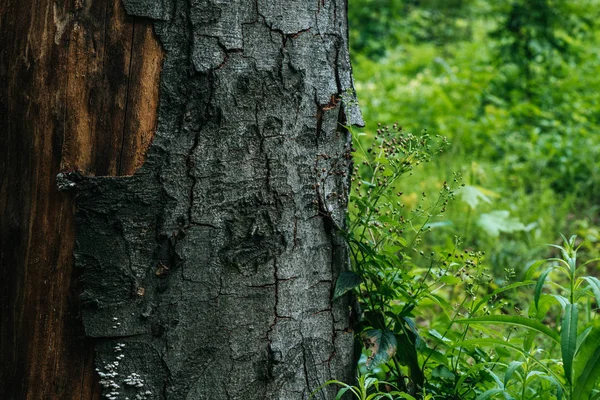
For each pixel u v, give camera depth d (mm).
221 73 1927
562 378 2119
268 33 1979
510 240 5004
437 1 13273
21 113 1909
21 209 1921
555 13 8398
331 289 2174
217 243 1951
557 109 7656
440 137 2348
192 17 1896
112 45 1873
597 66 9016
